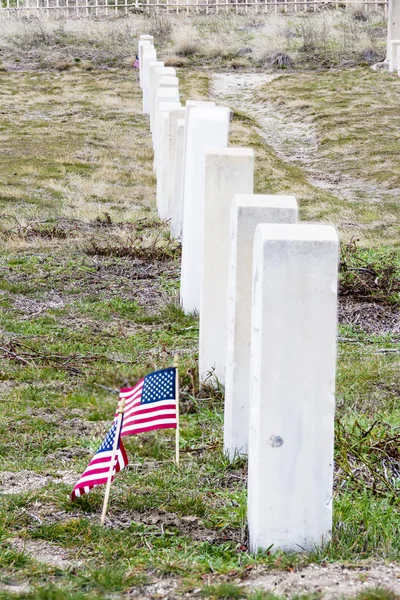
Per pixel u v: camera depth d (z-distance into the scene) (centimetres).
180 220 2509
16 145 3778
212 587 760
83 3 6338
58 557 857
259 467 840
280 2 6031
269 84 4934
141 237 2502
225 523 934
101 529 914
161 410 1018
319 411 837
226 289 1386
